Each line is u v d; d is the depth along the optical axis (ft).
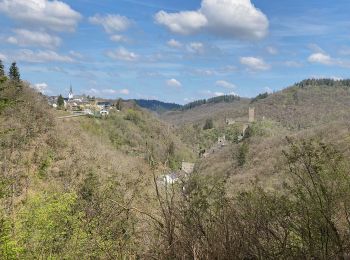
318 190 10.80
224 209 10.59
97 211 30.99
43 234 38.96
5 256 31.17
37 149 120.47
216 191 10.98
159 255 9.98
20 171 82.17
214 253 9.70
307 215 10.30
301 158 11.14
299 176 10.85
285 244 10.12
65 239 38.83
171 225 10.09
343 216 10.54
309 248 10.11
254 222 10.62
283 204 10.85
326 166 10.69
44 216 39.34
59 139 145.48
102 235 26.00
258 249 10.00
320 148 10.96
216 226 10.37
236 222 10.55
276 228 10.99
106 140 220.64
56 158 121.80
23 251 34.37
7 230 32.45
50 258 37.55
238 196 11.13
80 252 35.27
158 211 10.82
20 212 39.96
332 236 10.11
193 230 10.06
